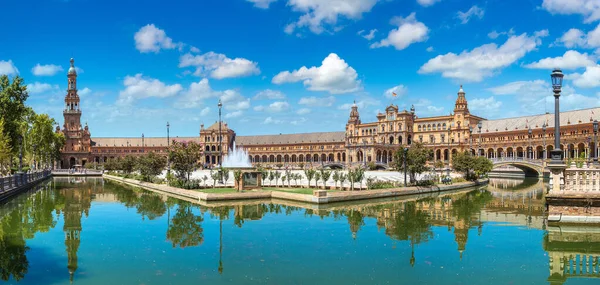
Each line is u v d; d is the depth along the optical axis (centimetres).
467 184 7250
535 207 4381
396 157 6562
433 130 18212
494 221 3450
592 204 2866
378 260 2209
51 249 2450
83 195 5756
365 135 19662
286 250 2409
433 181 6744
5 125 7538
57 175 12381
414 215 3775
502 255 2317
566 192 2917
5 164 9531
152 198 5284
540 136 14338
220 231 2970
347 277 1930
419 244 2575
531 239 2720
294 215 3750
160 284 1831
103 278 1912
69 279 1902
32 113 11650
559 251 2392
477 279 1916
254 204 4575
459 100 17400
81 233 2922
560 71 2884
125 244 2567
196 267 2075
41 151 12581
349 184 6694
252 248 2459
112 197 5447
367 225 3225
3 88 7581
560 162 2919
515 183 8781
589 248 2452
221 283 1844
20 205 4588
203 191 5453
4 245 2556
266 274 1969
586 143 12900
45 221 3459
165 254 2320
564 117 14162
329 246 2512
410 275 1964
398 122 18475
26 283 1850
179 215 3766
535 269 2070
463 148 16962
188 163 6209
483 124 17238
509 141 15300
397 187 5816
